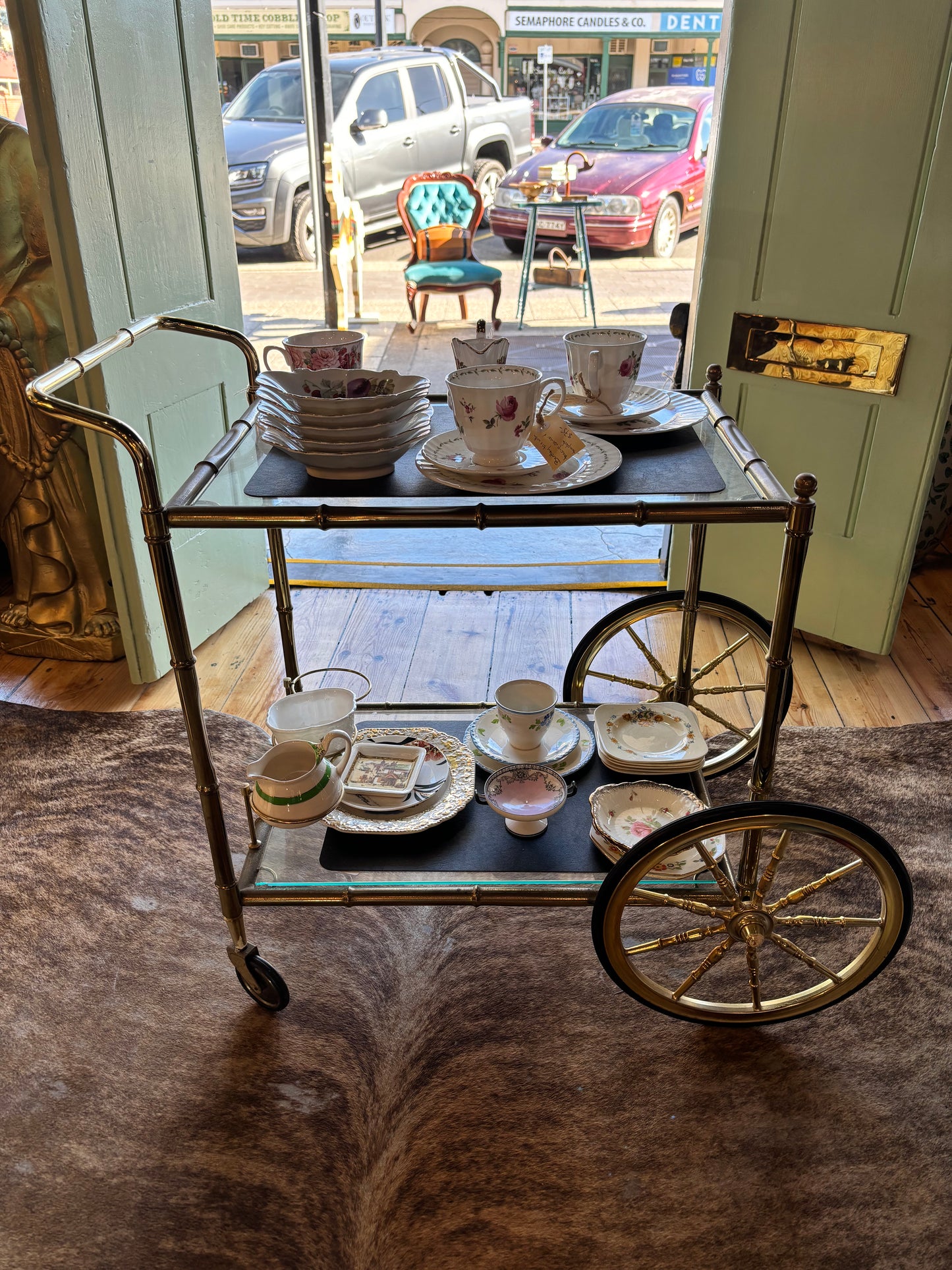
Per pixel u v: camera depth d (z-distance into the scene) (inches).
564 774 59.6
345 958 59.7
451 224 197.9
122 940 61.1
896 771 74.2
